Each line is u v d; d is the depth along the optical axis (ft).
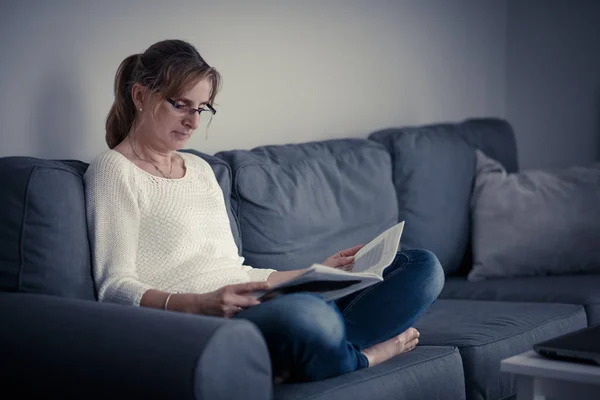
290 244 7.68
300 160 8.24
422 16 11.64
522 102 13.19
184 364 4.28
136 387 4.42
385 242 6.17
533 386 4.96
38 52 7.11
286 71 9.58
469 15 12.51
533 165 13.15
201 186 6.55
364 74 10.71
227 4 8.83
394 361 5.99
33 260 5.59
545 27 12.95
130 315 4.77
